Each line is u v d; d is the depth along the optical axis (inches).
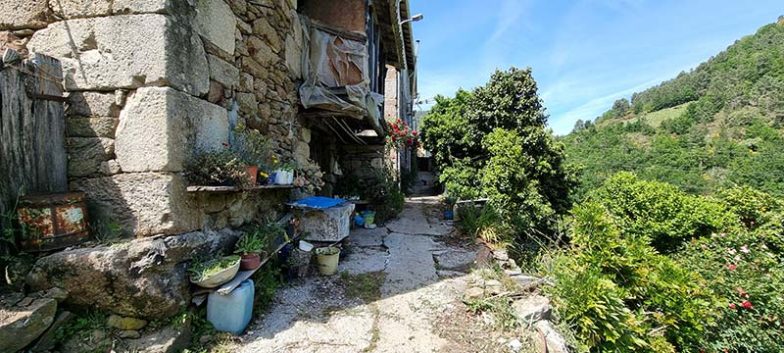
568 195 374.3
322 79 188.5
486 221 225.0
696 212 321.1
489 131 383.6
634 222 347.9
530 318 105.7
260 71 130.9
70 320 73.0
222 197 101.1
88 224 81.3
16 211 71.7
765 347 186.2
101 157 82.8
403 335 95.2
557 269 145.6
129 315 76.2
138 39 81.2
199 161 89.4
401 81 499.8
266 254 105.2
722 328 193.5
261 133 131.3
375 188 290.4
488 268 149.6
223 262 87.4
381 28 298.7
